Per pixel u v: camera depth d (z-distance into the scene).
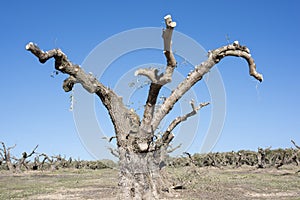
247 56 7.36
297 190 19.53
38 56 6.44
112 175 37.41
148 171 7.54
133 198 7.33
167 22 6.56
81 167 54.41
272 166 44.00
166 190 16.70
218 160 47.22
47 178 34.53
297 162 44.72
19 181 30.62
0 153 44.97
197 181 21.28
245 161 50.31
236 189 19.75
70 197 17.73
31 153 46.25
